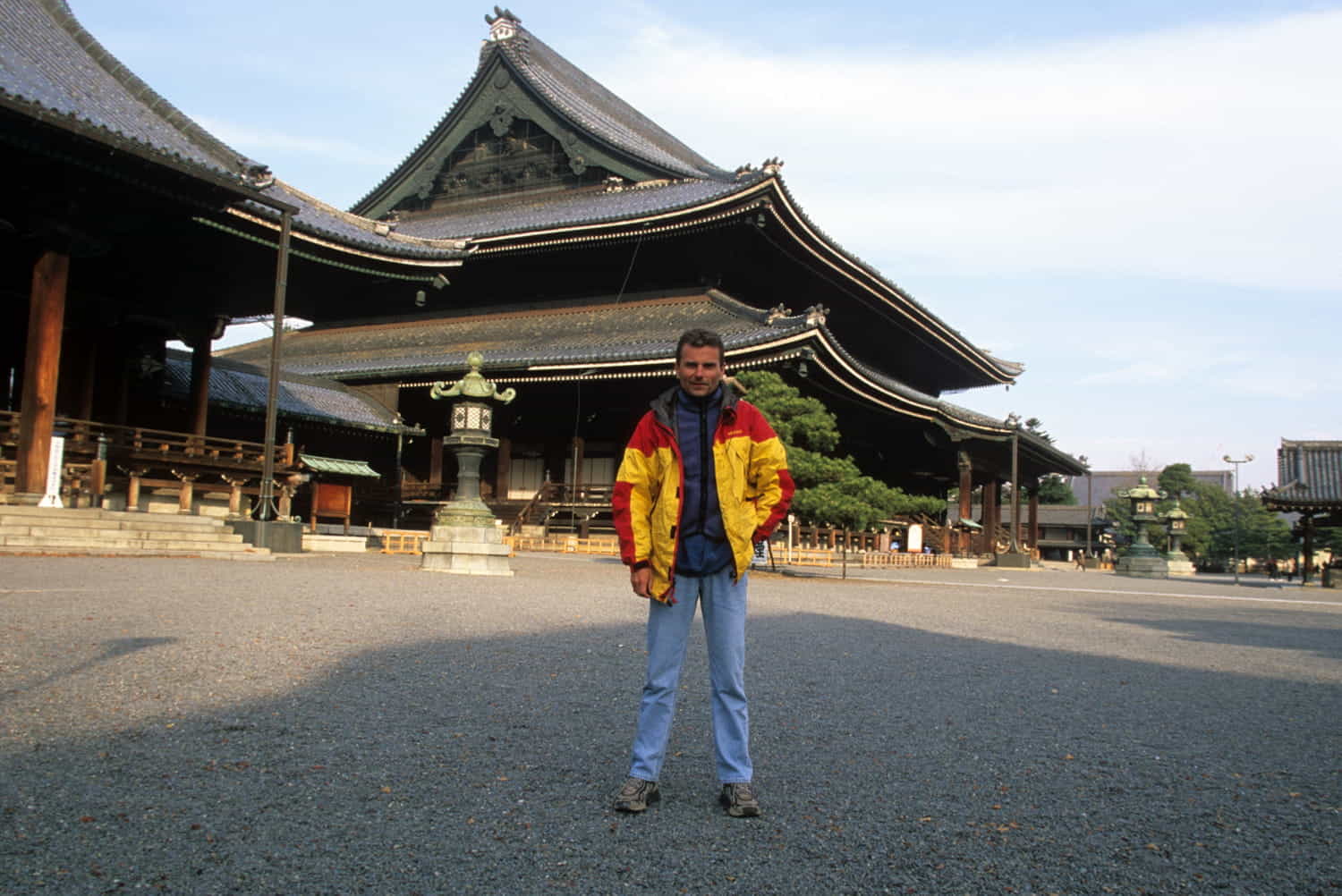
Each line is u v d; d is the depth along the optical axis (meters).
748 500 4.09
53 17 25.17
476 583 14.95
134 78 24.03
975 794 4.32
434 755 4.58
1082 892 3.21
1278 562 80.88
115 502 21.80
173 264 25.16
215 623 8.34
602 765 4.54
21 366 25.70
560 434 40.84
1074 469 66.06
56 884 2.94
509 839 3.50
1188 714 6.62
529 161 51.19
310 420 33.47
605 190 48.47
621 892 3.06
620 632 9.48
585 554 34.19
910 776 4.59
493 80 51.09
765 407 24.11
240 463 22.91
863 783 4.43
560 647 8.27
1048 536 102.94
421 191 53.47
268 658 6.83
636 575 4.01
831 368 35.44
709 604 4.03
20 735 4.56
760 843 3.57
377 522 37.97
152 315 26.78
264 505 20.83
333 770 4.26
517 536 36.72
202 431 28.14
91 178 19.06
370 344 47.78
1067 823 3.96
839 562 35.34
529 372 37.47
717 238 39.28
